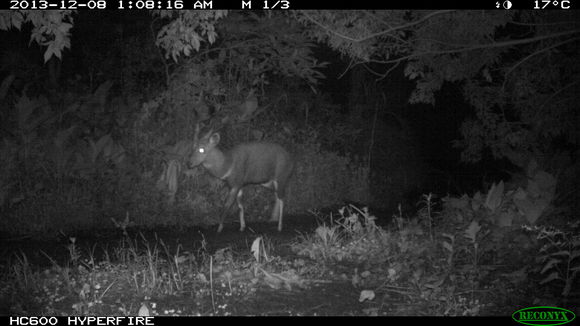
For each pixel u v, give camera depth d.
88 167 14.10
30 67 17.80
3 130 14.36
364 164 20.94
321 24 11.11
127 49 17.80
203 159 13.12
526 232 10.53
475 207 11.94
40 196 13.23
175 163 14.89
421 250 9.69
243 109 17.39
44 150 14.03
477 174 24.11
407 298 8.11
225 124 17.19
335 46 11.31
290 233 13.16
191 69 16.73
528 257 9.54
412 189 23.20
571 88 14.69
